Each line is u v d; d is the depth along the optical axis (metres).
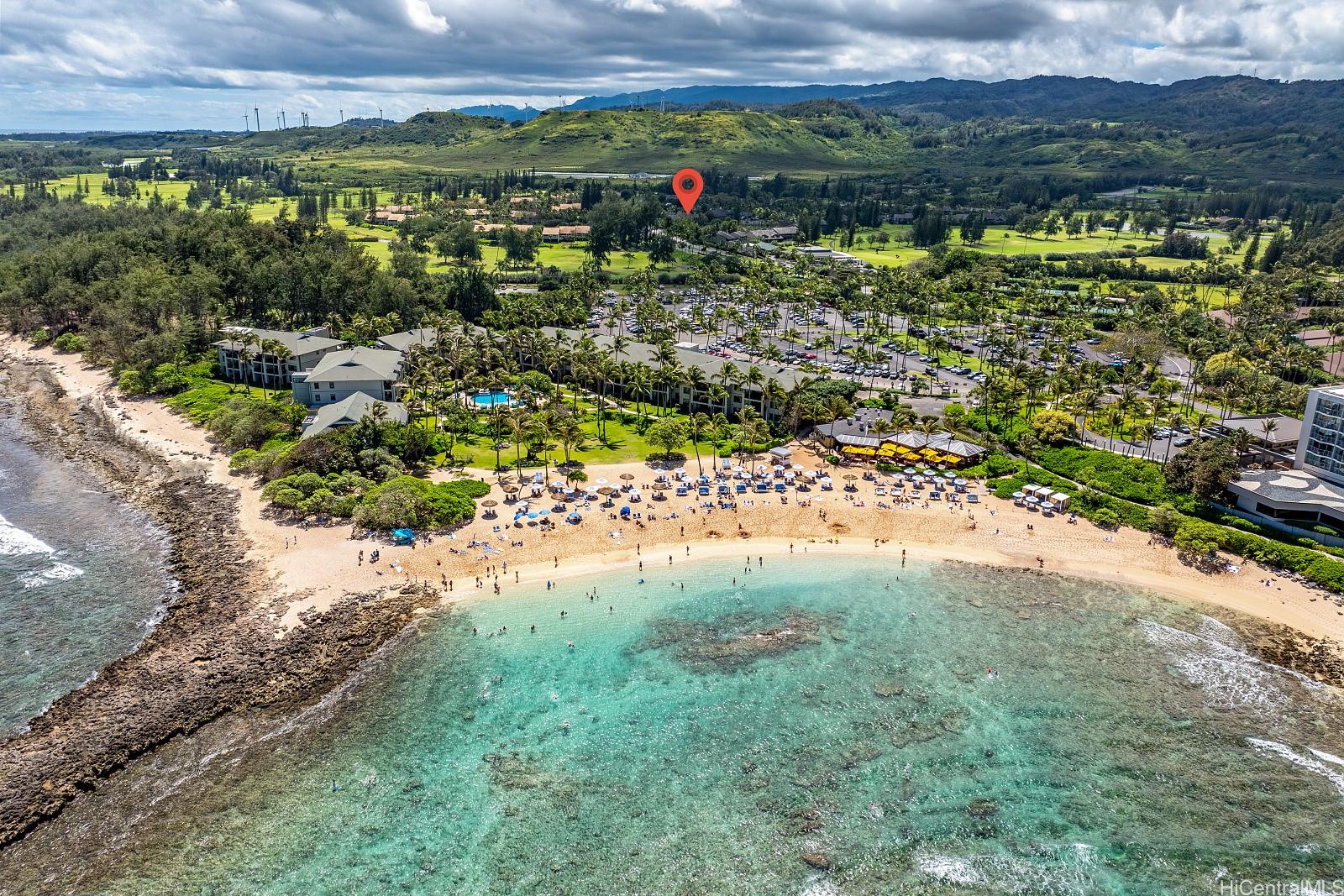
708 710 101.12
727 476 163.62
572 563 133.00
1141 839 83.00
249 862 79.25
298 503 144.62
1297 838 82.94
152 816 84.19
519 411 171.12
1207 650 112.94
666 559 135.62
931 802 87.50
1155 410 184.25
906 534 144.62
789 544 141.12
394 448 162.62
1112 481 158.12
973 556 138.12
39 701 99.38
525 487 156.38
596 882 77.75
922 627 118.62
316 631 113.69
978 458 171.88
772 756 93.94
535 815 85.50
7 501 156.00
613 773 91.00
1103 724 99.19
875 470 168.75
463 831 83.25
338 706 100.25
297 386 199.50
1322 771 91.75
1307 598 123.88
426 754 93.31
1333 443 150.75
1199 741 96.44
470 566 130.88
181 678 103.75
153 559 133.75
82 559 133.50
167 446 180.88
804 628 118.19
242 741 94.31
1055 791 89.12
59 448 183.88
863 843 82.38
